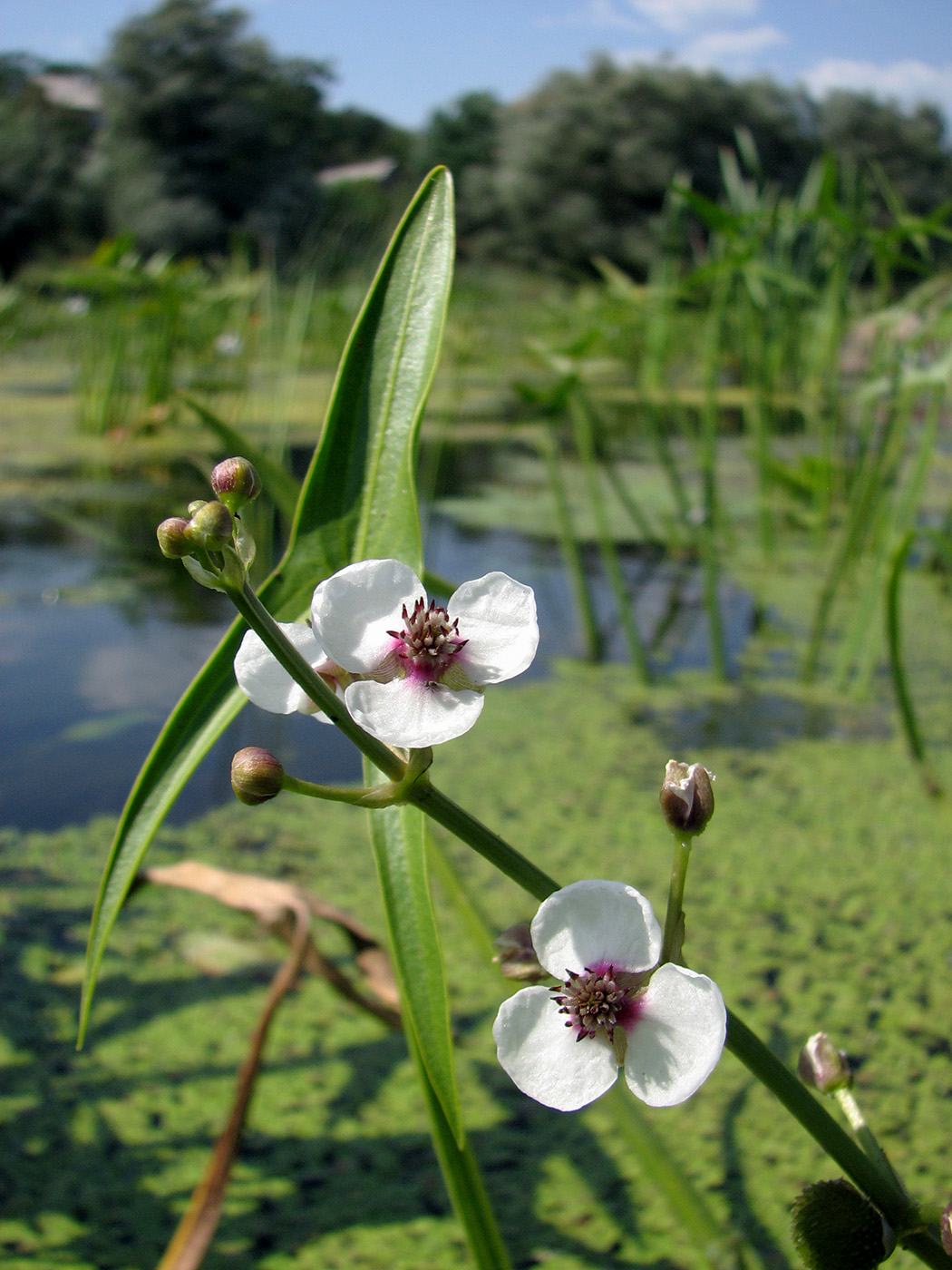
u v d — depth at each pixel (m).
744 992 0.34
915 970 0.35
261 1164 0.27
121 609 0.69
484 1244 0.18
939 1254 0.13
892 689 0.59
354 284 1.67
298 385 1.53
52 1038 0.31
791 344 1.13
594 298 1.35
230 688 0.17
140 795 0.16
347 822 0.44
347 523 0.16
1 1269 0.24
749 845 0.43
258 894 0.31
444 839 0.44
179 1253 0.22
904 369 0.54
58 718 0.51
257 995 0.34
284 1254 0.25
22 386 1.64
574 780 0.48
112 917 0.16
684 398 1.61
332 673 0.13
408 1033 0.18
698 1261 0.24
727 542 0.86
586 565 0.83
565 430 1.47
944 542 0.51
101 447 1.15
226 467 0.11
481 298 2.10
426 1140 0.28
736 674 0.62
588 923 0.12
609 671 0.62
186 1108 0.29
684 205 0.94
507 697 0.58
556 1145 0.28
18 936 0.36
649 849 0.42
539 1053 0.12
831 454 0.81
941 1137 0.28
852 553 0.67
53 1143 0.28
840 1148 0.13
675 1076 0.12
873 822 0.45
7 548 0.83
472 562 0.82
